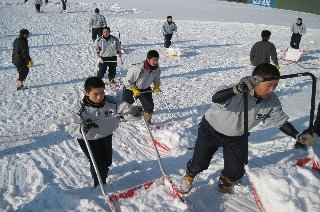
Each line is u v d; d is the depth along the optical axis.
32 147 5.98
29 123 7.05
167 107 8.07
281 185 3.24
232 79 10.67
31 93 9.05
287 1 36.28
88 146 3.68
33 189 4.63
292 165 3.66
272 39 19.02
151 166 5.23
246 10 33.62
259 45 9.85
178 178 4.68
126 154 5.70
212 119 3.63
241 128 3.57
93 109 3.86
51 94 8.99
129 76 6.30
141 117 3.94
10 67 11.69
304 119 6.96
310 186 3.29
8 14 25.55
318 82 5.94
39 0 27.16
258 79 2.98
